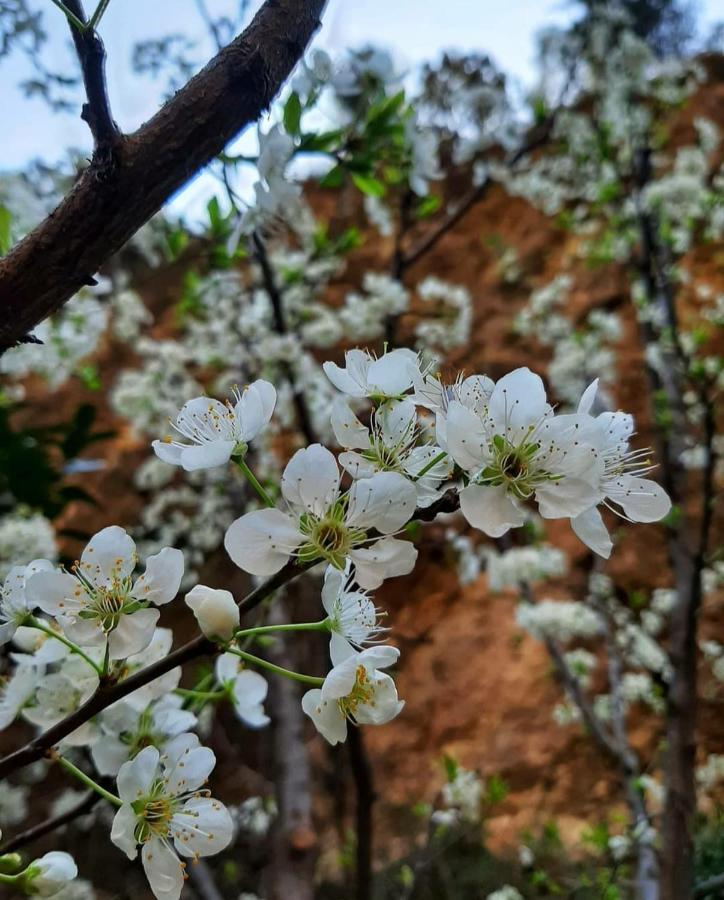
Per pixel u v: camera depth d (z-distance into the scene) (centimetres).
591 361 514
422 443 116
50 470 249
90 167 97
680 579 269
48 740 100
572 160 532
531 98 473
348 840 417
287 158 157
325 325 408
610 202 485
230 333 422
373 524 98
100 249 97
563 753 575
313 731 383
